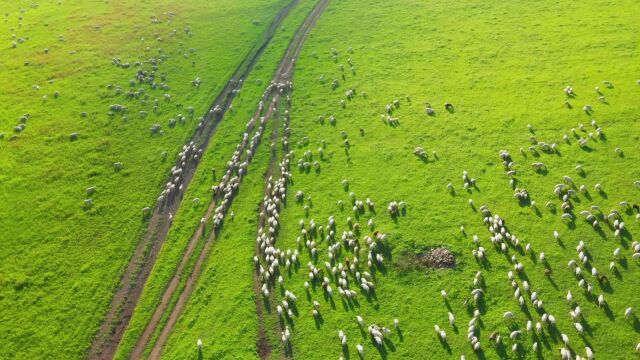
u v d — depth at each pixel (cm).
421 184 4834
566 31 6950
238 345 3681
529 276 3844
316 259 4238
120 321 4041
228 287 4131
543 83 5975
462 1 8294
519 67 6362
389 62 6881
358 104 6116
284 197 4903
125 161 5588
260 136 5797
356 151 5375
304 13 8588
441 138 5381
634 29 6688
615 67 6009
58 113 6316
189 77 6988
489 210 4428
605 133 5062
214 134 5912
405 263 4078
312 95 6400
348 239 4325
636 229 4041
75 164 5572
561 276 3809
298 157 5412
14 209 5069
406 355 3472
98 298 4212
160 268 4406
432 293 3838
